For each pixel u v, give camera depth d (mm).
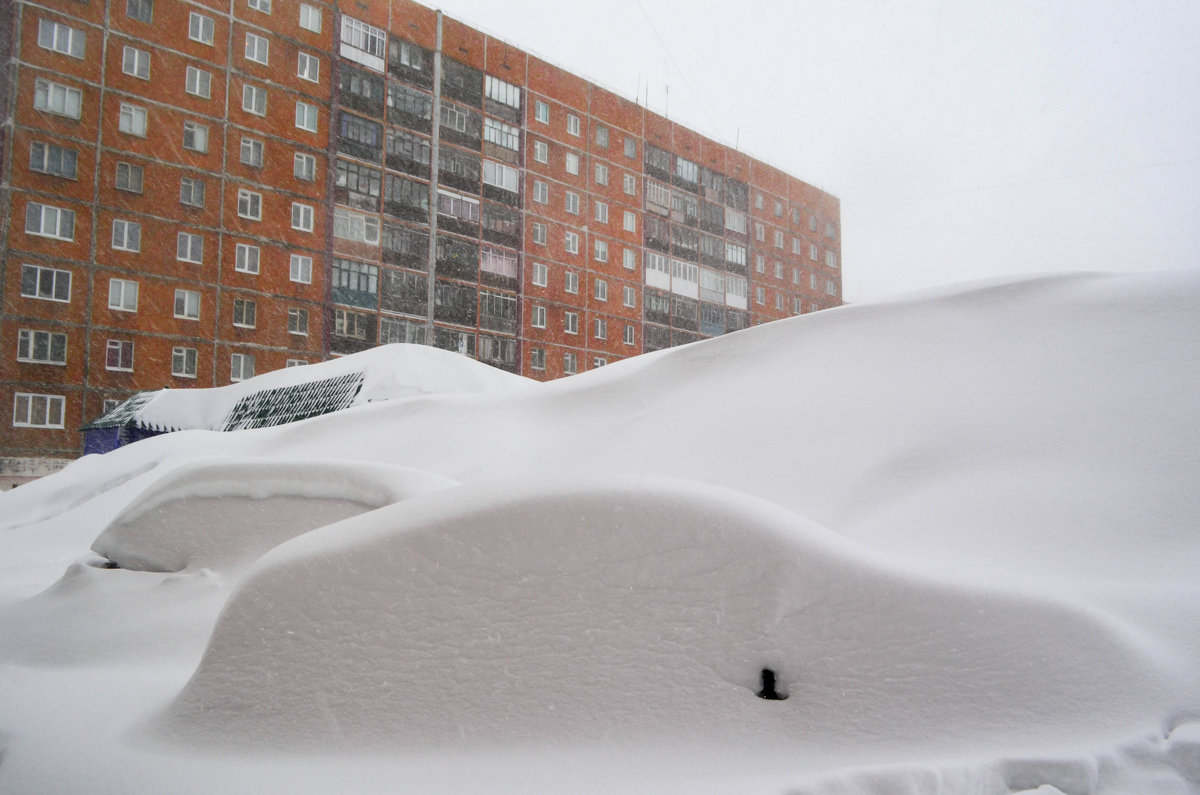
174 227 28594
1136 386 5207
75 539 9008
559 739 2350
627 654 2484
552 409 9031
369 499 4129
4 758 2637
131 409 24484
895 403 6195
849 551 2631
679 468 6637
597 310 41562
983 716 2316
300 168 31438
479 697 2457
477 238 36812
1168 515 4047
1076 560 3900
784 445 6281
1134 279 6426
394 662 2525
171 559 4348
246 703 2523
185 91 29031
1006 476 4891
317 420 11148
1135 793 2066
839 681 2410
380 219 33531
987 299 7051
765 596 2518
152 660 3607
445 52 36219
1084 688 2369
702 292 47000
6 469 25141
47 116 26500
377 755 2348
